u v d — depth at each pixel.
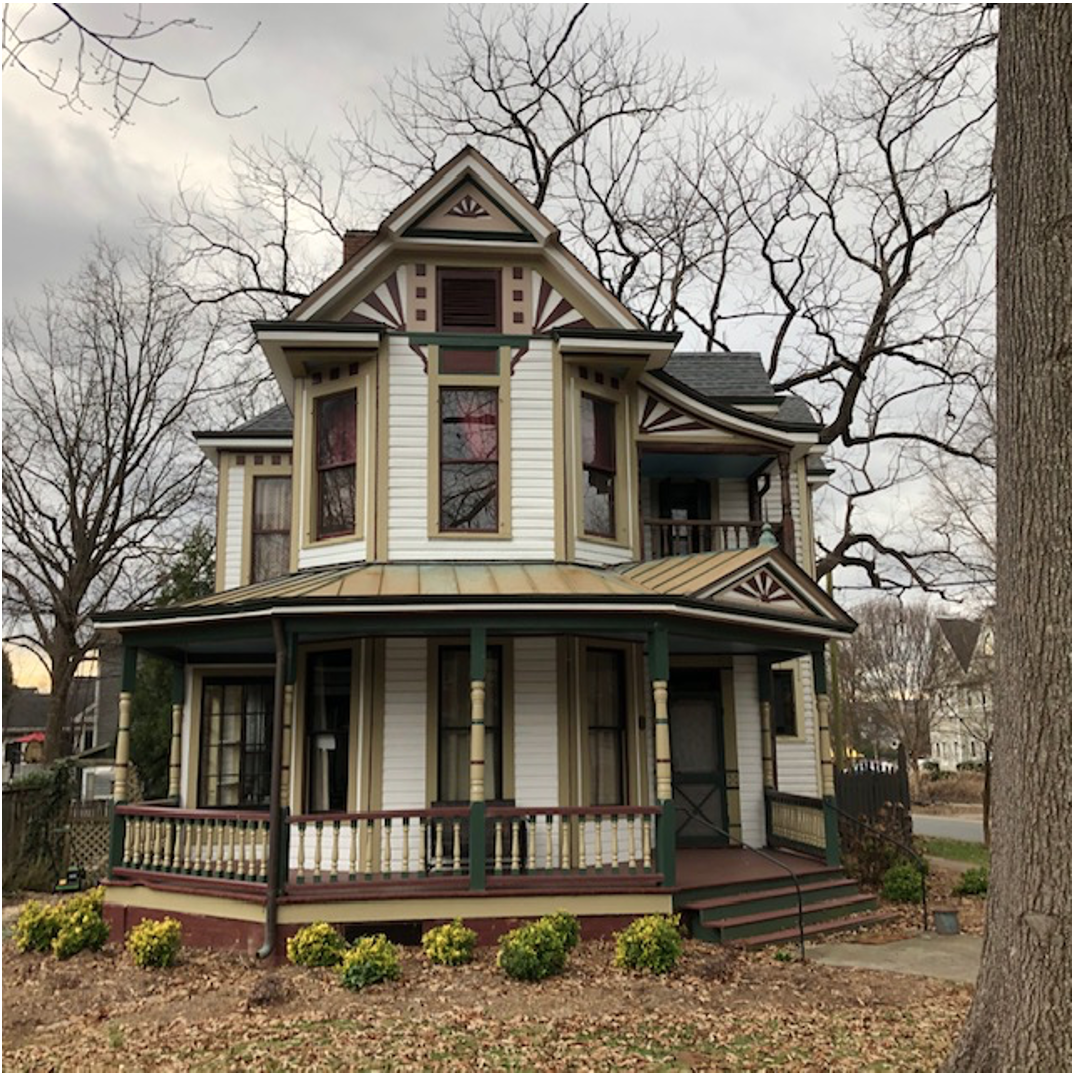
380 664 11.78
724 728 14.49
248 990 8.66
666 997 8.27
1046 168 5.97
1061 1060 5.20
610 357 12.95
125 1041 7.47
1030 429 5.81
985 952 5.67
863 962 9.80
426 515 12.38
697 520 14.30
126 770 11.63
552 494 12.60
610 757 12.33
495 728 11.84
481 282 13.03
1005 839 5.59
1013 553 5.79
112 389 27.64
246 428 16.45
